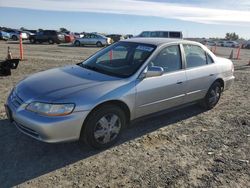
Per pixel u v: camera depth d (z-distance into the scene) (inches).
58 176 155.5
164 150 190.1
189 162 176.1
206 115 261.3
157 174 161.3
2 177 152.2
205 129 228.8
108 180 153.8
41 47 1109.7
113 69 204.1
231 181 157.9
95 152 182.1
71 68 214.5
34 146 185.0
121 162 172.2
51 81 184.4
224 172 166.4
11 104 179.8
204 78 247.4
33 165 164.6
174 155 183.9
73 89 172.6
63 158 173.3
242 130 230.2
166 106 218.8
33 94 170.6
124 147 191.0
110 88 179.6
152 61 206.1
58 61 597.9
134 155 181.3
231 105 296.4
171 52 222.5
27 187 145.2
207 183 155.1
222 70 270.1
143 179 156.0
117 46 230.4
